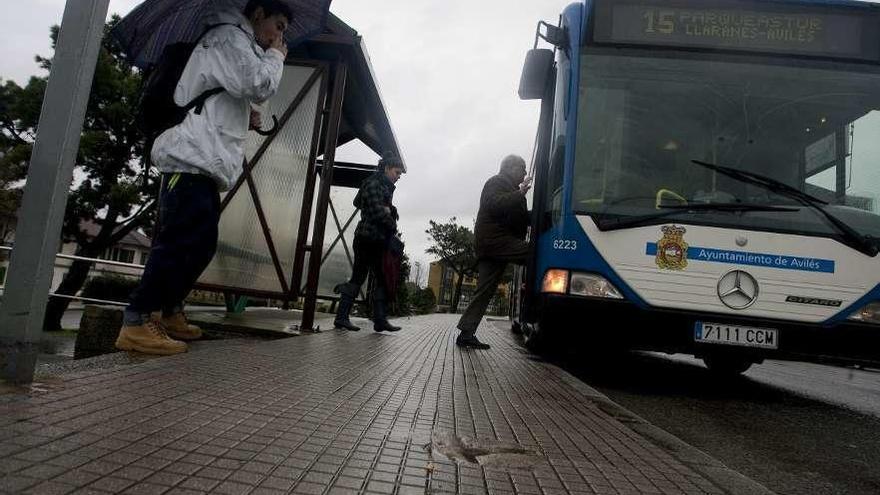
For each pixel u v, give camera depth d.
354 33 6.44
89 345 4.71
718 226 4.79
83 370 3.07
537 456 2.50
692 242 4.79
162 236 3.71
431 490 1.96
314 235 6.44
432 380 4.07
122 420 2.27
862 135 5.09
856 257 4.75
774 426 4.26
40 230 2.59
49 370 3.01
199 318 6.22
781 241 4.76
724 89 5.19
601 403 3.91
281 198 6.36
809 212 4.84
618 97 5.20
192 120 3.68
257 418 2.53
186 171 3.71
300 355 4.41
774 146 5.08
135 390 2.73
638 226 4.84
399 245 7.38
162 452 2.00
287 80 6.52
